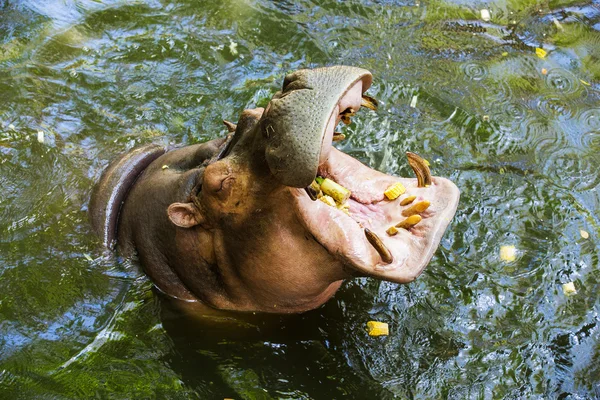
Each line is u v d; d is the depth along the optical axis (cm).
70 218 871
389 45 1180
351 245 617
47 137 978
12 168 937
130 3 1234
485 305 798
